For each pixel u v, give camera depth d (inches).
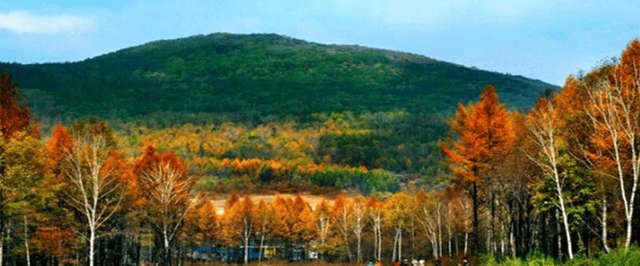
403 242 3043.8
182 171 1462.8
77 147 1059.9
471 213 1893.5
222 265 2620.6
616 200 993.5
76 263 1378.0
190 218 1624.0
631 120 887.7
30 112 1125.7
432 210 2359.7
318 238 3070.9
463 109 1229.7
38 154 1069.1
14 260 1425.9
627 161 881.5
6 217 1040.8
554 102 1160.8
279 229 3093.0
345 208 2849.4
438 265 1338.6
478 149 1151.6
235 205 2967.5
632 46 957.2
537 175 1088.2
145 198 1370.6
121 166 1416.1
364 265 2393.0
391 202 2603.3
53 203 1175.6
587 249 1069.1
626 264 701.9
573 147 991.0
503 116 1173.1
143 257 1814.7
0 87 1080.2
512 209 1170.0
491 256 1120.2
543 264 898.7
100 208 1246.3
